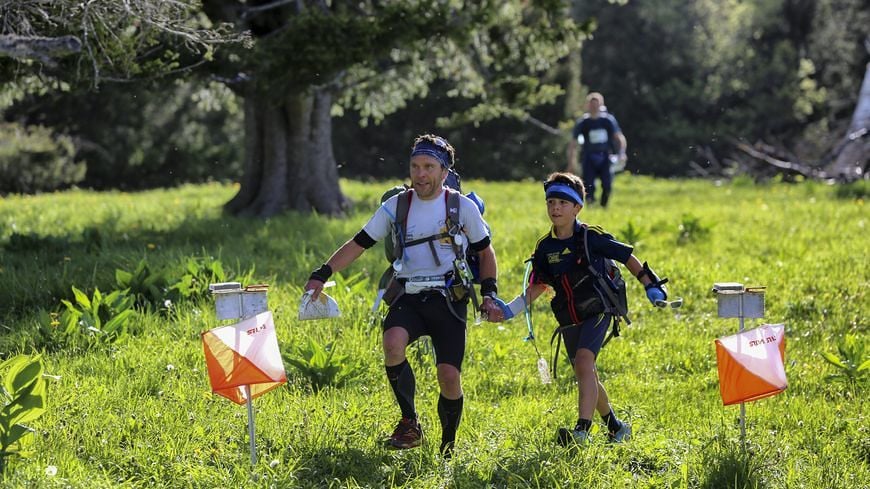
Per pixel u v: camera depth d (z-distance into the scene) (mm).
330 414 20609
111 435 18984
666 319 32094
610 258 19594
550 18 55094
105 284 32875
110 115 134500
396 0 49438
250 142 57438
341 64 43969
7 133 119750
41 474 16438
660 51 167000
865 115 95375
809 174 89688
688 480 17828
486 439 19422
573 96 139125
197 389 22453
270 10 52406
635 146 164500
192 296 30938
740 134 156750
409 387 18562
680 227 45156
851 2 158875
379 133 149125
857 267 37906
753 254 41438
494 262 19109
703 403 23703
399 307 18875
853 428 21266
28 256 37719
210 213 56844
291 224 49219
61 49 23719
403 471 17859
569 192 19375
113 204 64188
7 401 18734
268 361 17125
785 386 17766
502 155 143875
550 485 17266
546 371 20453
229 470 17438
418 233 18656
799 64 163625
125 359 24609
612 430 20125
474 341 28031
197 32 35062
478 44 58156
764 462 18656
